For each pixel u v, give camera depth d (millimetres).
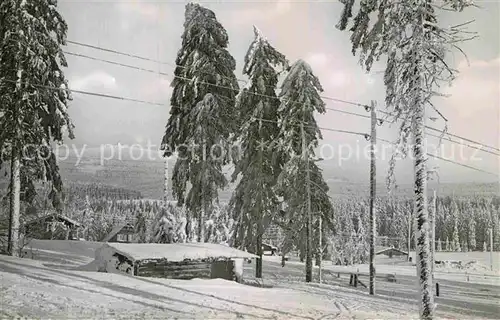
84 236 95375
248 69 32031
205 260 23516
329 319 14734
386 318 15906
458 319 17891
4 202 26109
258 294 19234
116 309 12859
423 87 13961
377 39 14602
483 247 123000
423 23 13945
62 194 26625
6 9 23344
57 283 16016
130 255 21188
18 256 24469
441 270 67938
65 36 25844
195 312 13656
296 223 29875
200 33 30188
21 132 23547
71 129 25828
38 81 24312
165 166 39844
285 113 30203
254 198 31125
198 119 29125
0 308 11367
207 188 29688
